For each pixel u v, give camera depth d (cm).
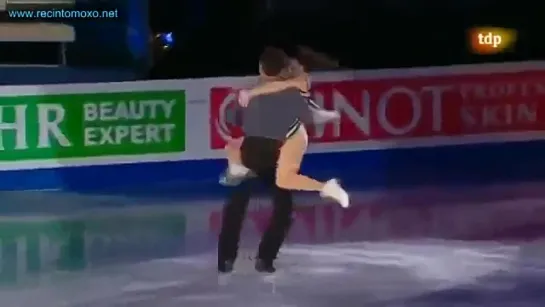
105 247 1811
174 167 2430
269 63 1622
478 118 2630
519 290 1529
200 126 2434
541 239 1898
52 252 1773
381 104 2550
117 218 2058
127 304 1445
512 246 1838
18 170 2327
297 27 2992
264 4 3000
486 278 1606
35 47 2698
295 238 1891
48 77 2645
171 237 1891
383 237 1906
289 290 1523
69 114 2334
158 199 2253
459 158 2634
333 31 3030
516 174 2591
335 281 1581
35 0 2691
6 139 2305
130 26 2781
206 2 2967
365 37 3045
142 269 1655
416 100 2575
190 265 1681
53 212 2111
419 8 3097
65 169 2355
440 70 2584
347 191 2347
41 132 2325
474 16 3109
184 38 2952
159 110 2397
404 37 3073
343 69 2547
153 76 2862
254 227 1972
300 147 1627
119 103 2366
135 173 2403
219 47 2961
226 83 2441
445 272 1645
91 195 2298
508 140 2667
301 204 2227
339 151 2523
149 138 2398
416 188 2397
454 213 2127
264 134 1625
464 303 1452
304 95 1625
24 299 1472
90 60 2738
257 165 1644
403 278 1600
